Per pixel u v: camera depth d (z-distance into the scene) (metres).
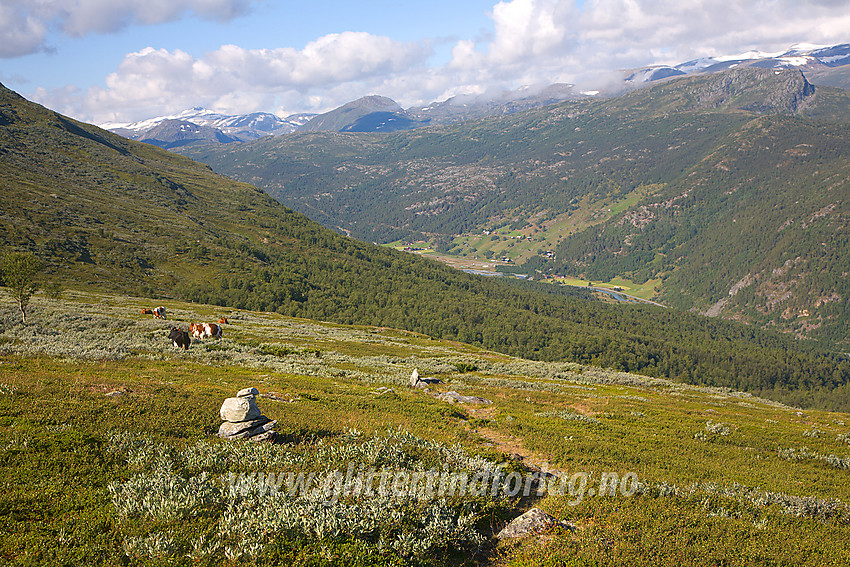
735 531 14.21
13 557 9.48
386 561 10.71
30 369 27.36
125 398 21.52
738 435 32.59
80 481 12.65
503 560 11.86
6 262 55.31
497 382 49.56
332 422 22.41
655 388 61.97
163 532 10.63
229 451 16.05
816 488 21.42
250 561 9.97
